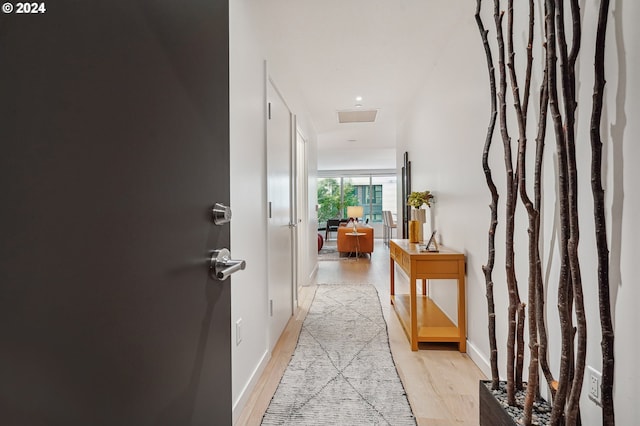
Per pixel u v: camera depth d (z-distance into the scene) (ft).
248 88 6.14
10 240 1.15
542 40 4.61
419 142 12.05
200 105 2.61
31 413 1.21
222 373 2.96
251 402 5.54
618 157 3.27
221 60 3.05
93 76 1.52
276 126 8.48
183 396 2.27
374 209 39.04
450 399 5.60
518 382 4.33
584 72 3.73
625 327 3.20
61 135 1.35
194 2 2.54
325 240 33.86
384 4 6.87
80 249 1.44
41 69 1.27
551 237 4.39
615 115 3.30
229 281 3.15
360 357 7.20
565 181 3.33
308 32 7.91
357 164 34.19
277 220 8.42
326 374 6.46
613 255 3.33
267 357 6.96
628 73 3.16
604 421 3.10
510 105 5.58
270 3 6.75
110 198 1.61
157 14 2.03
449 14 7.29
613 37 3.31
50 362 1.29
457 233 8.12
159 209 2.02
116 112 1.66
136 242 1.80
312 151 16.10
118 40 1.68
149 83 1.94
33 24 1.24
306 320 9.71
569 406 3.25
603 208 3.10
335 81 11.03
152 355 1.93
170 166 2.15
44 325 1.27
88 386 1.47
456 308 8.39
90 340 1.49
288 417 5.12
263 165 7.10
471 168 7.15
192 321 2.42
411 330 7.57
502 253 5.87
